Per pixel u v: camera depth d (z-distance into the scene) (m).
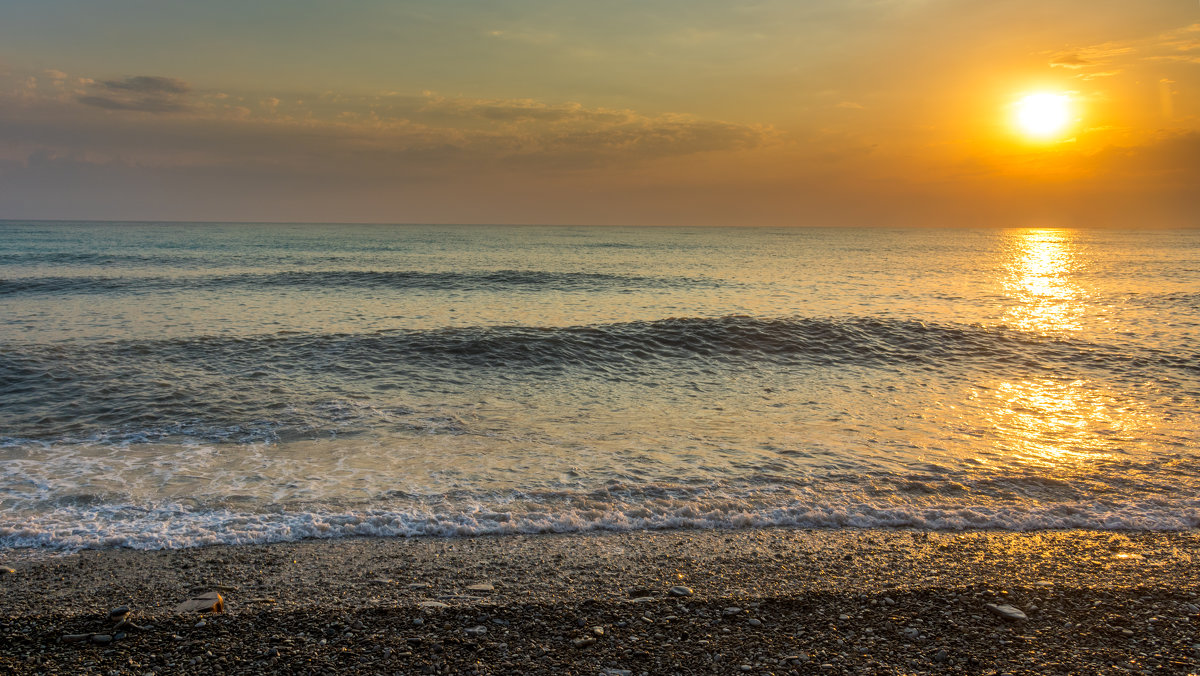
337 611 5.30
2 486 8.12
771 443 10.34
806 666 4.57
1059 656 4.69
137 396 12.31
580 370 15.96
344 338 17.67
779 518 7.58
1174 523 7.46
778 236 175.62
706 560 6.46
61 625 5.03
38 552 6.42
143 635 4.90
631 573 6.14
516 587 5.81
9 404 11.70
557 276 39.69
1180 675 4.43
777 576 6.08
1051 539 7.03
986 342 19.00
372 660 4.61
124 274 37.59
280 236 113.69
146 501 7.74
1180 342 19.30
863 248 100.25
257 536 6.87
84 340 17.44
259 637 4.89
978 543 6.92
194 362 15.24
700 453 9.82
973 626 5.14
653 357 17.38
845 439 10.56
